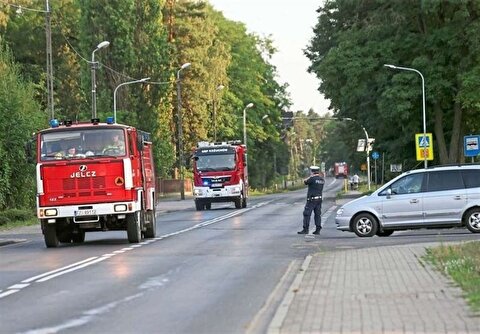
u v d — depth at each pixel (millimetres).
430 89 87938
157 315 20422
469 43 85188
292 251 37062
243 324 18875
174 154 138875
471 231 44188
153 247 40906
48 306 22422
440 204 44281
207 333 17844
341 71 92812
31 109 81000
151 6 128750
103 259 35219
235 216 71438
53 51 152000
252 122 184375
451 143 93125
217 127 162125
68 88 151375
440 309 18797
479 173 44562
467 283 22469
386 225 44656
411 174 45062
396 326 16922
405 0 88250
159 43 129250
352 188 168500
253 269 30125
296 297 21484
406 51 91562
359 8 94688
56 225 43344
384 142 106812
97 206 42125
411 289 22250
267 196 139875
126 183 42219
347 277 25531
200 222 63531
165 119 135125
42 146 42562
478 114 93562
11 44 145625
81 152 42344
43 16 150000
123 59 125875
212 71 150625
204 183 88312
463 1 83062
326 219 64062
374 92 94500
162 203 114062
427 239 40062
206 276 28281
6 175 75562
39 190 42344
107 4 125562
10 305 22781
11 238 54156
